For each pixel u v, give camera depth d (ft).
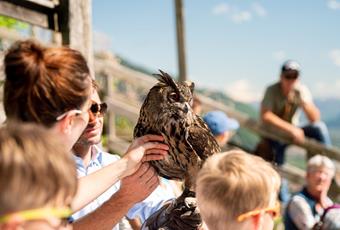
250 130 23.34
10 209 4.27
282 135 22.71
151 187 7.17
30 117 6.08
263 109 22.84
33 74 6.05
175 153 7.03
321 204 15.39
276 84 22.72
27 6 12.85
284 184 21.47
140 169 6.95
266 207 5.76
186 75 26.03
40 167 4.33
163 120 7.00
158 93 7.14
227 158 5.99
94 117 7.77
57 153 4.48
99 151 8.65
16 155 4.31
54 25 13.53
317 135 22.95
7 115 6.22
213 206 5.85
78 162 8.02
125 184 6.98
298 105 22.70
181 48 25.95
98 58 33.32
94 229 7.04
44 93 6.02
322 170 15.26
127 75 27.84
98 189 6.35
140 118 7.34
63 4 13.44
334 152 22.68
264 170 5.83
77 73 6.21
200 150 7.01
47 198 4.37
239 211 5.73
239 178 5.72
